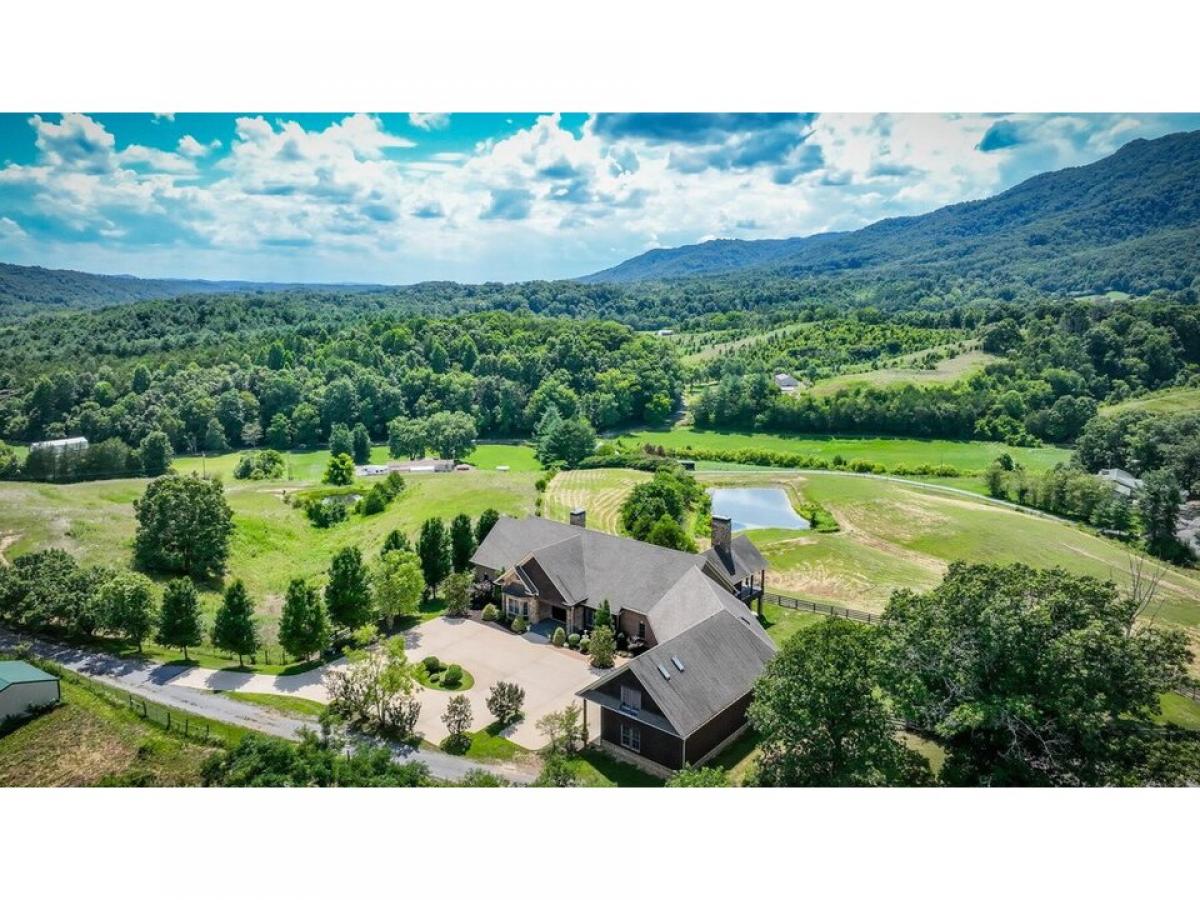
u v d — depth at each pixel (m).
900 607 36.19
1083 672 29.95
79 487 87.31
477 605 56.84
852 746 30.66
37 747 35.81
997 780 31.33
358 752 34.12
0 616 52.16
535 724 40.28
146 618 49.06
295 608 47.16
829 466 116.25
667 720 35.47
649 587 50.31
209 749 35.69
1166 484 77.62
